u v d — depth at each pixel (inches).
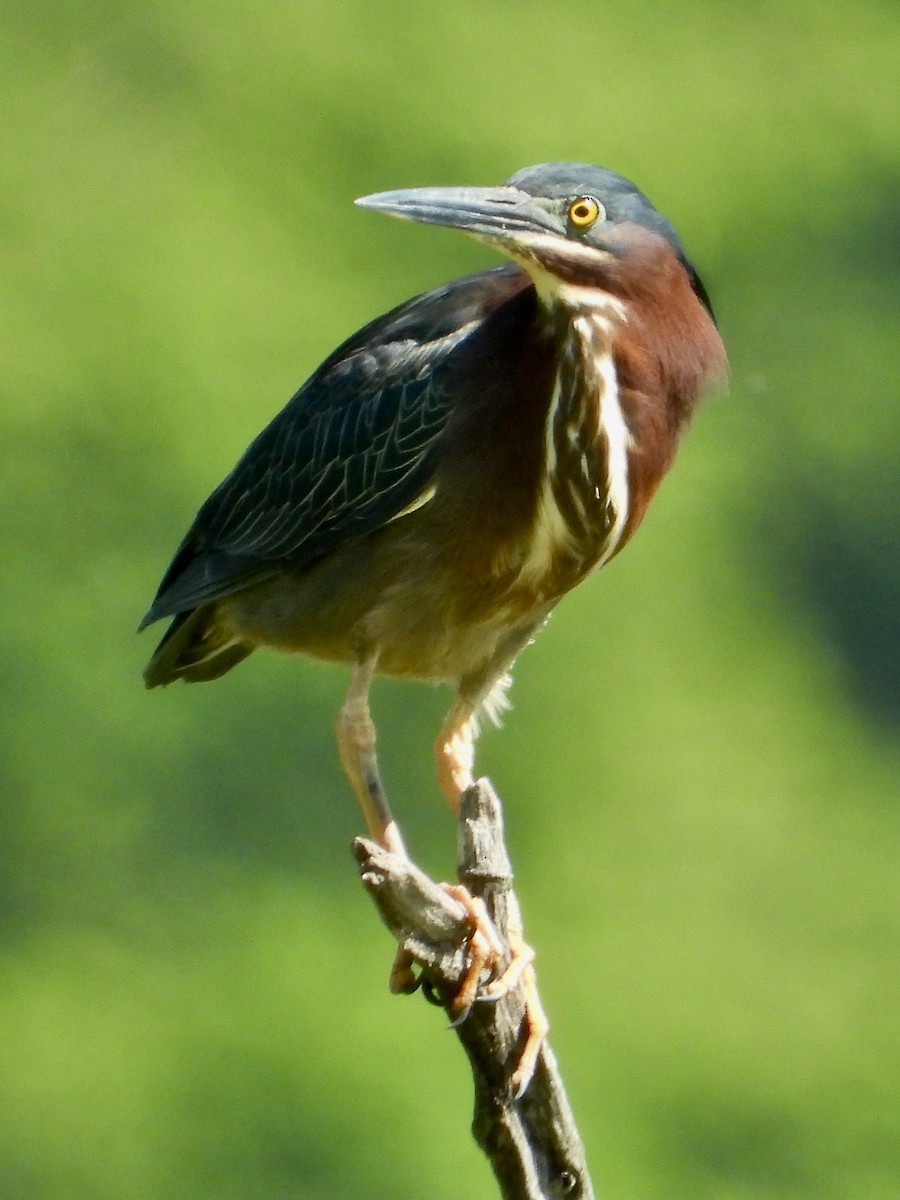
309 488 288.8
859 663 674.2
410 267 725.9
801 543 692.1
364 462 281.3
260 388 692.7
